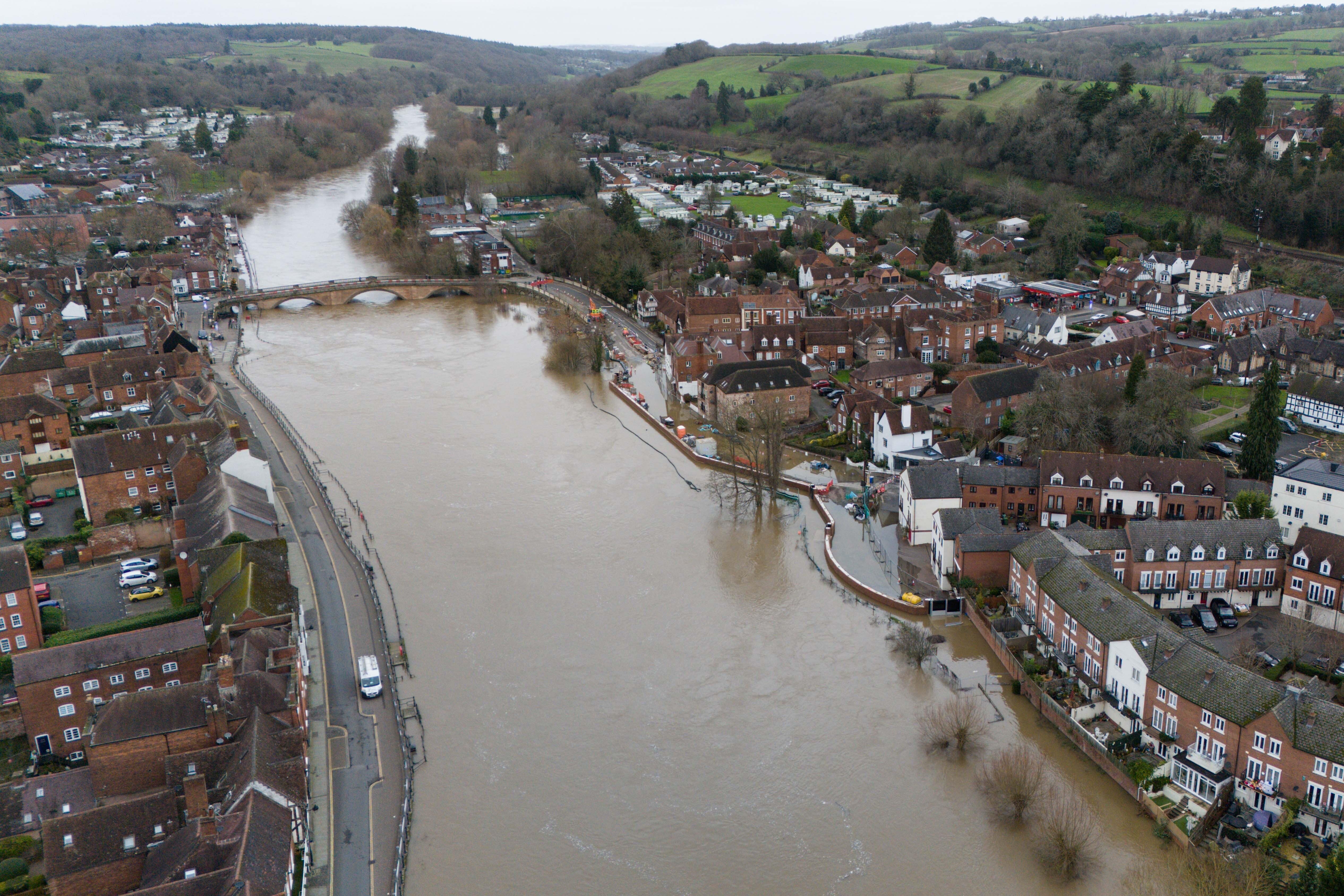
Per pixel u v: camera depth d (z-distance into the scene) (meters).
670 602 135.50
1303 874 77.81
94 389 197.00
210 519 134.62
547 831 95.50
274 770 90.06
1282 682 109.38
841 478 174.12
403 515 160.38
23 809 90.38
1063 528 140.75
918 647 119.25
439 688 116.44
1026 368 189.75
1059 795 98.19
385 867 89.31
